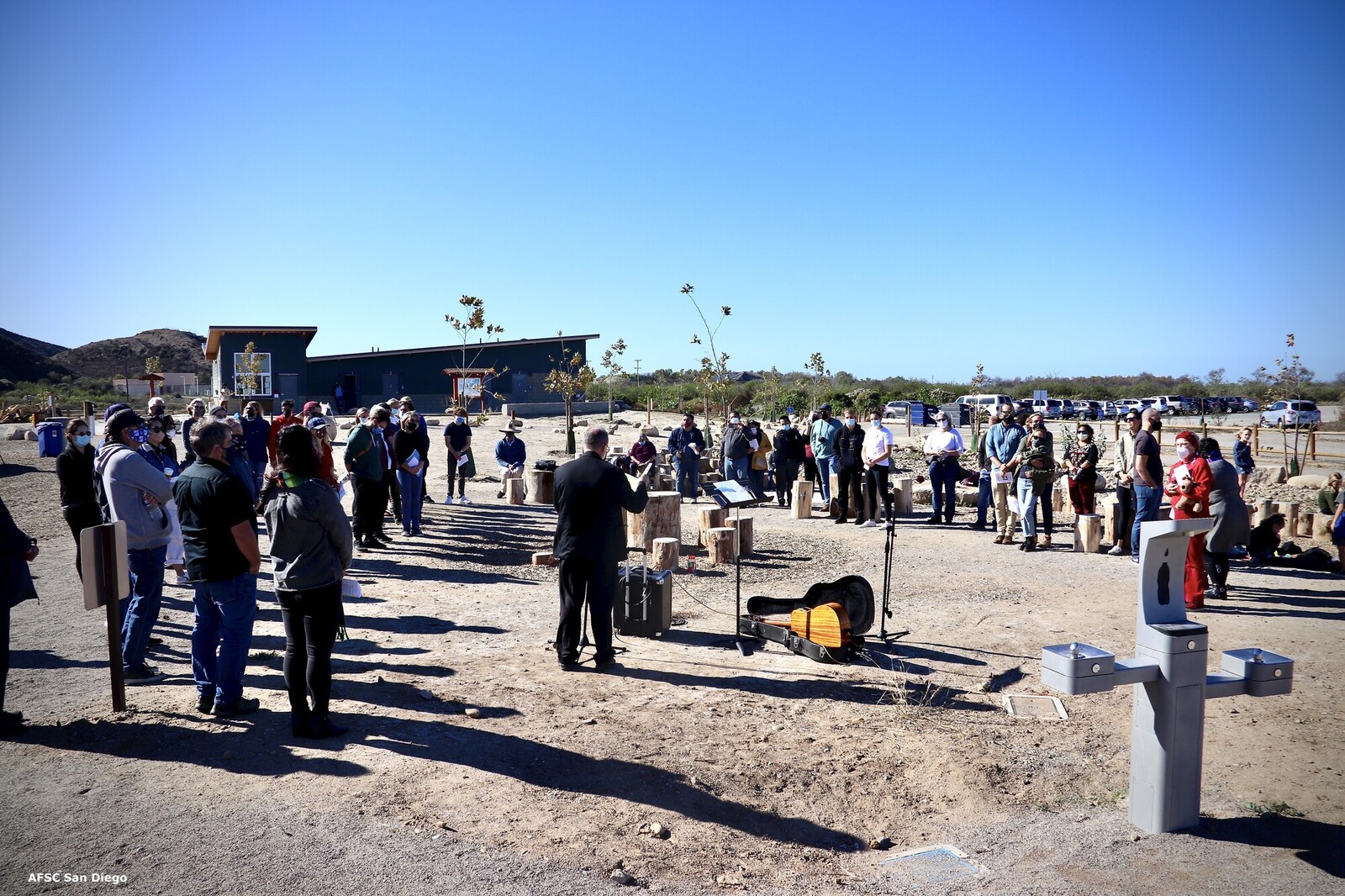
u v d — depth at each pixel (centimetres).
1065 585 1012
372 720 547
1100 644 776
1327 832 459
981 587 1001
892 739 560
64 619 789
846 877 411
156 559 608
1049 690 662
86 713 549
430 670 659
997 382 9356
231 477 518
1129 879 412
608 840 421
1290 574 1116
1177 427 4225
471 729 543
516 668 673
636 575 784
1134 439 1134
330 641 515
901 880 409
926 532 1408
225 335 4156
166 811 423
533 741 530
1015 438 1289
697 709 600
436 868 384
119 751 491
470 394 4534
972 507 1783
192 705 565
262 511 941
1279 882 411
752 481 1773
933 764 525
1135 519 1123
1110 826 466
